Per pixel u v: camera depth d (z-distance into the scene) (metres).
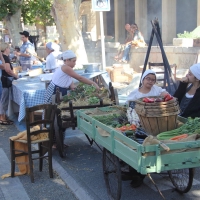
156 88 5.51
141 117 4.25
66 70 6.74
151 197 4.81
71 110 6.11
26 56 12.26
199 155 3.78
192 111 5.08
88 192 5.00
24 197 5.00
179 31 18.67
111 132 4.23
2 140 7.74
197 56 10.77
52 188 5.27
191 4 18.20
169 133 4.09
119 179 4.32
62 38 12.99
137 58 13.90
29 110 5.29
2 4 20.05
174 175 4.91
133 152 3.74
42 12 23.08
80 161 6.25
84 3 25.23
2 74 9.06
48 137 5.60
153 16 20.69
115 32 23.11
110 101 6.39
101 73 9.59
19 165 5.73
